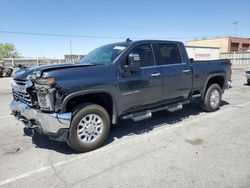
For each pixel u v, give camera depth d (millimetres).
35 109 4215
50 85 3820
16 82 4688
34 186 3287
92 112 4309
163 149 4383
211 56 36281
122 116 4902
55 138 4137
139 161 3924
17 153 4363
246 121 6039
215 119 6266
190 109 7395
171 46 5758
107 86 4430
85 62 5145
